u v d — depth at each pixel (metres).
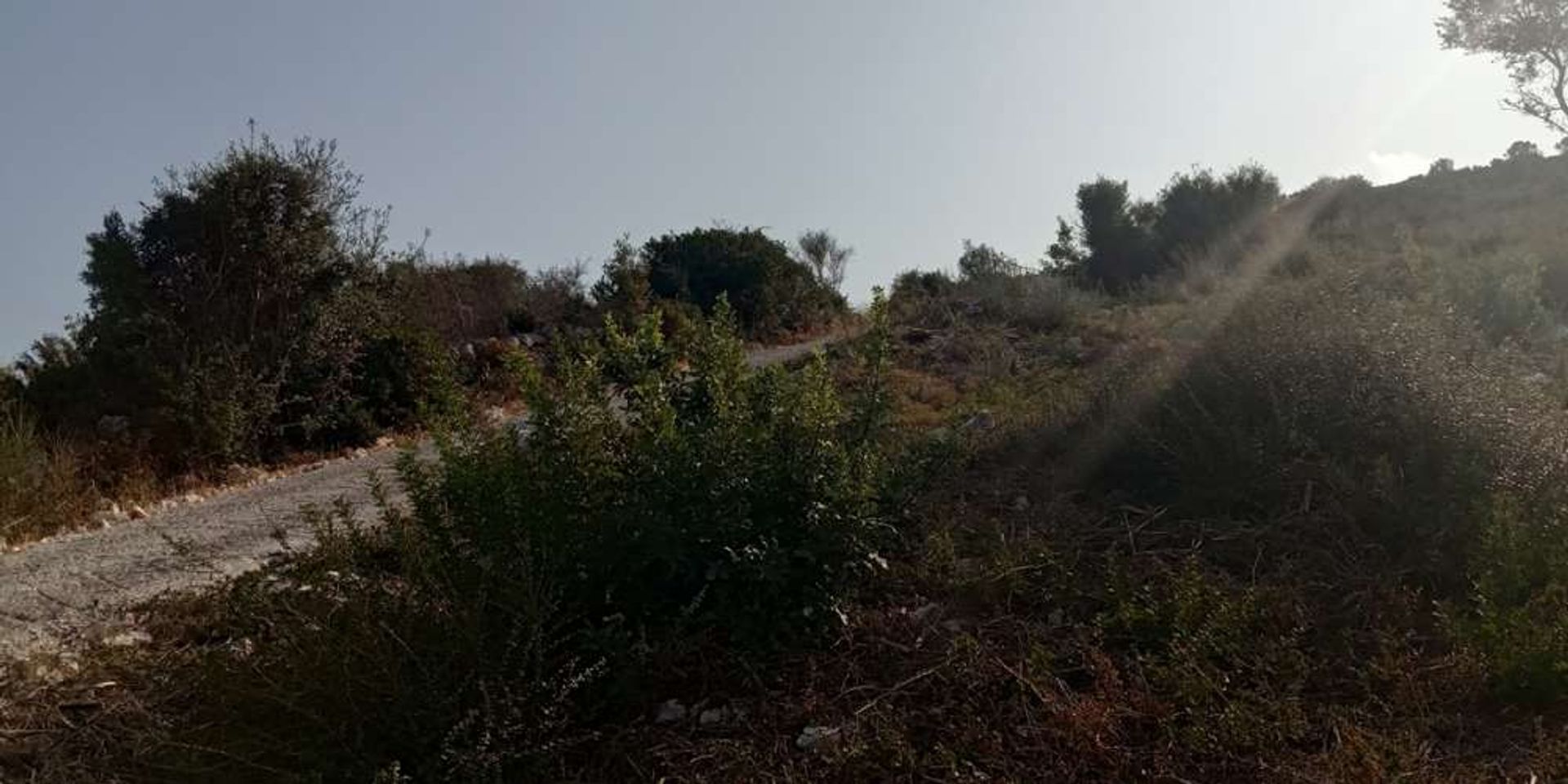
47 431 12.71
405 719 3.57
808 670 4.20
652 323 5.18
